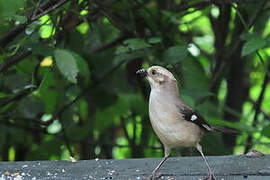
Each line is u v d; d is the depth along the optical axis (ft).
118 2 39.04
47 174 28.27
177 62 36.45
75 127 44.60
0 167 29.63
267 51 49.62
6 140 44.93
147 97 43.39
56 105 42.42
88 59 41.55
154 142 44.29
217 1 37.65
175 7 40.78
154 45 37.81
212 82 41.19
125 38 42.09
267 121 44.60
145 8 39.24
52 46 31.48
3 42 34.65
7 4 26.96
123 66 44.14
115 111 44.68
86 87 42.65
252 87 54.95
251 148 43.57
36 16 30.66
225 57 41.50
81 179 27.27
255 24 40.34
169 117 26.40
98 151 50.78
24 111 41.55
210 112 38.93
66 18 34.81
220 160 29.58
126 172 28.35
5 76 37.27
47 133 42.42
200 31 49.16
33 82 35.09
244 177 26.63
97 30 42.27
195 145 27.45
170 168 28.71
